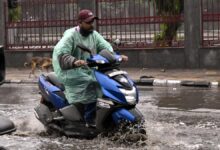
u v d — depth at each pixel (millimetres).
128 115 7391
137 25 19656
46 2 20828
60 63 7922
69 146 7695
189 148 7508
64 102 8219
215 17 18625
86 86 7887
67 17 20594
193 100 12422
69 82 7984
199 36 18734
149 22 19562
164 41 19484
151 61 19438
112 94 7441
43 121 8508
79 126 7996
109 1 19812
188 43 18906
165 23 19438
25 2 21141
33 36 21094
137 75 17641
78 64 7660
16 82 17094
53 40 20781
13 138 8312
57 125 8344
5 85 16578
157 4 19641
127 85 7496
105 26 19875
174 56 19125
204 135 8406
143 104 11953
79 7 20281
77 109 8016
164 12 19719
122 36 19844
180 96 13172
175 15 19328
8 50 21281
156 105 11781
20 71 20047
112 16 19844
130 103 7441
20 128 9070
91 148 7516
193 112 10750
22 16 21219
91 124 7867
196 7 18719
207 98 12672
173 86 15484
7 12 21328
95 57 7617
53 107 8578
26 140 8180
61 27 20688
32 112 10914
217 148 7516
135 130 7484
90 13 8086
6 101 12797
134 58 19641
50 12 20828
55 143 7910
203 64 18750
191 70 18625
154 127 9031
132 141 7578
